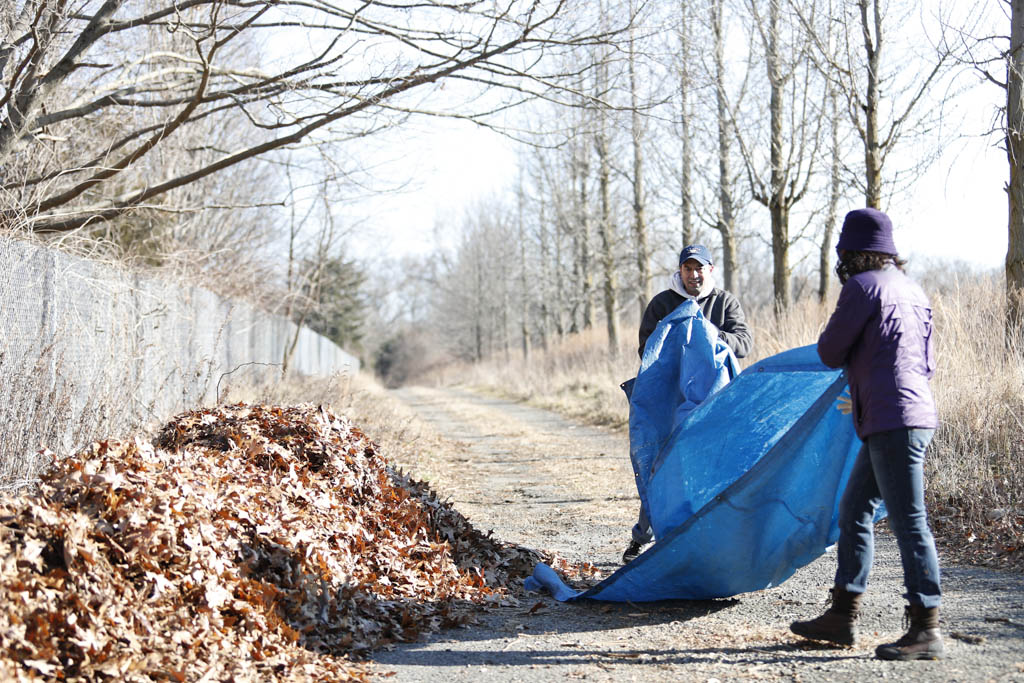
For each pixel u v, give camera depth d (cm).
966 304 1109
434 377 6862
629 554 669
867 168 1340
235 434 624
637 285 2875
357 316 7125
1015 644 439
